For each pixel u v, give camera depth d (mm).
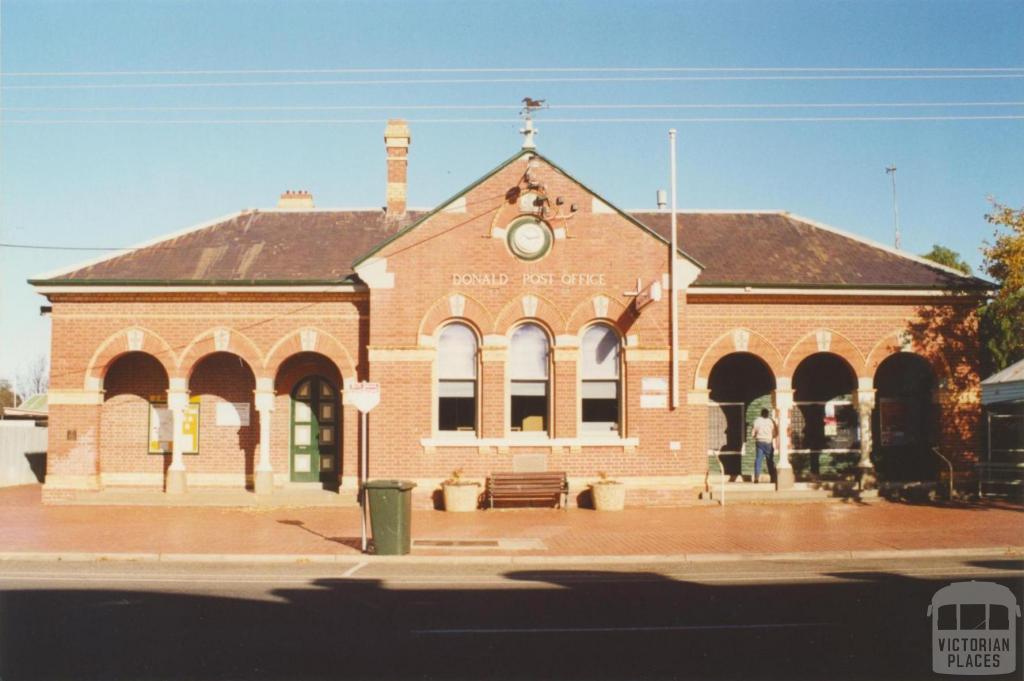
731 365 25203
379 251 22078
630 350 22156
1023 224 22953
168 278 23000
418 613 11023
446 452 21812
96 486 22969
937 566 14734
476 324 22047
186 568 14562
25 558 15359
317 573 14094
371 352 21938
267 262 23953
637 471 22000
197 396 24391
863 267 24516
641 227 22375
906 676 8352
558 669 8523
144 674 8328
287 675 8312
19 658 8867
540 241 22188
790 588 12758
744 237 25922
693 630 10156
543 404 22266
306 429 24438
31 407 42125
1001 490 23719
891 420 25062
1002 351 32812
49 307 24375
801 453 24625
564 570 14531
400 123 26969
